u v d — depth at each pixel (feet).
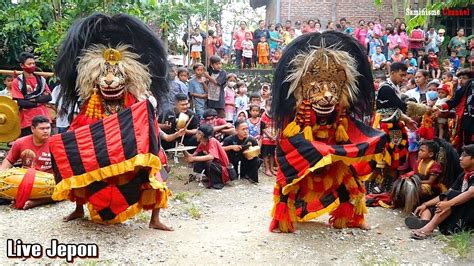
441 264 14.34
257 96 27.45
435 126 23.41
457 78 26.02
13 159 19.95
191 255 14.51
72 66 16.39
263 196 22.12
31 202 18.86
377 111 19.58
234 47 49.93
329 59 15.78
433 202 17.56
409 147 21.66
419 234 16.22
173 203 20.21
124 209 15.85
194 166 23.43
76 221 17.03
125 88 16.38
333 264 14.21
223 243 15.47
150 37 16.65
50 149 15.64
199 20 51.39
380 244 15.75
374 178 20.36
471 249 15.28
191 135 25.05
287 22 50.01
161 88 17.29
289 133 15.98
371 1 57.21
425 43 46.39
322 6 57.06
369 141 15.76
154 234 16.19
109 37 16.40
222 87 28.35
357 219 16.96
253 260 14.29
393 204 19.17
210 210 19.62
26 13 32.24
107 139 15.49
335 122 16.39
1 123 22.27
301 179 15.75
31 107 23.30
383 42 45.68
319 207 16.34
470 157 16.42
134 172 15.79
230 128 25.91
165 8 36.52
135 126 15.64
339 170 16.29
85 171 15.30
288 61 16.12
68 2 33.47
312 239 15.96
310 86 15.85
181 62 45.37
